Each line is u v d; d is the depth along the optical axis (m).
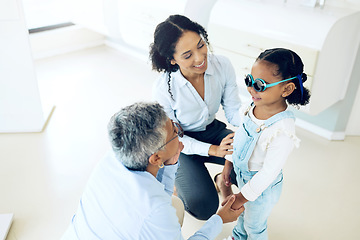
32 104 2.68
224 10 2.59
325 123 2.69
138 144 1.04
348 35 2.28
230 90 1.84
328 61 2.24
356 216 2.04
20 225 1.98
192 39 1.46
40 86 3.41
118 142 1.06
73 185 2.26
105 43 4.41
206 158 1.92
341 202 2.13
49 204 2.11
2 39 2.42
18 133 2.77
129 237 1.08
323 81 2.29
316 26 2.14
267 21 2.35
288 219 2.02
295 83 1.29
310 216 2.04
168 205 1.10
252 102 1.47
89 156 2.51
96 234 1.12
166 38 1.47
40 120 2.75
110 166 1.13
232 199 1.43
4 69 2.52
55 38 4.05
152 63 1.66
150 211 1.05
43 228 1.96
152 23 3.10
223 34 2.62
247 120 1.43
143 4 3.10
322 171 2.37
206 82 1.71
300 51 2.20
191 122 1.81
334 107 2.59
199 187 1.75
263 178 1.38
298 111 2.80
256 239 1.65
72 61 3.97
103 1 3.52
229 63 1.79
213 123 1.95
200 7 2.88
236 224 1.84
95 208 1.12
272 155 1.35
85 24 3.91
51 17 4.08
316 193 2.20
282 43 2.27
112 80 3.55
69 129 2.80
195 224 1.98
